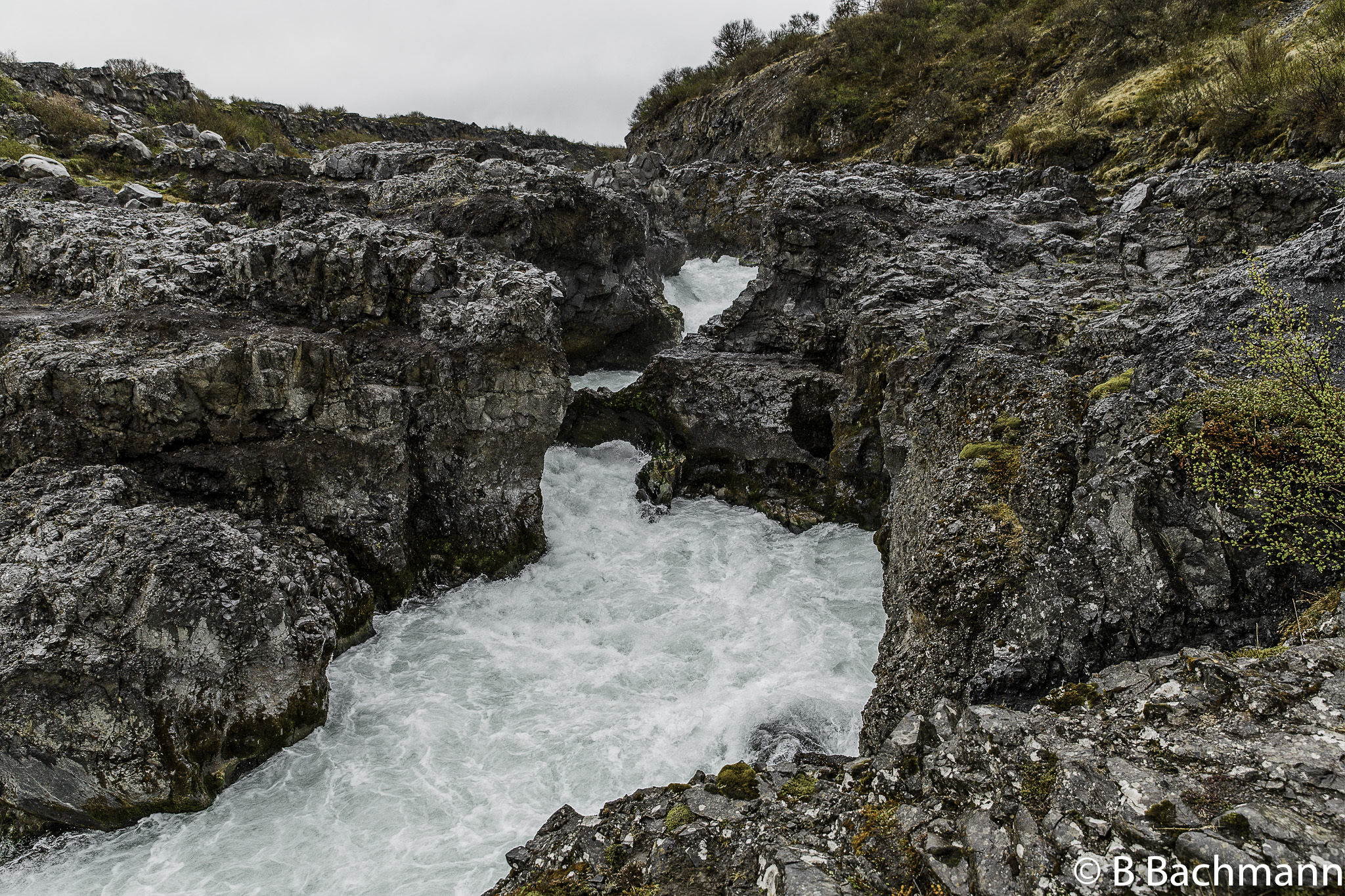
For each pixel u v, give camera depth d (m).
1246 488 7.39
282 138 45.59
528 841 7.70
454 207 20.73
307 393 12.15
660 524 16.09
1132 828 5.04
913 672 8.77
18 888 8.10
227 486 11.80
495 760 9.71
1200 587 7.39
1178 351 9.06
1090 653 7.62
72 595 8.91
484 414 13.80
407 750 9.92
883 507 14.65
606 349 24.53
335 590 11.66
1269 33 27.56
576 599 13.41
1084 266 15.78
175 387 11.41
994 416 10.23
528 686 11.20
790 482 16.34
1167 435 8.04
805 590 13.35
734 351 18.58
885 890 5.55
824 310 18.17
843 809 6.52
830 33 52.34
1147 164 24.97
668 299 28.77
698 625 12.49
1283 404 7.39
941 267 15.45
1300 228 14.84
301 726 10.13
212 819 8.93
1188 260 15.22
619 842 6.73
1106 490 8.03
